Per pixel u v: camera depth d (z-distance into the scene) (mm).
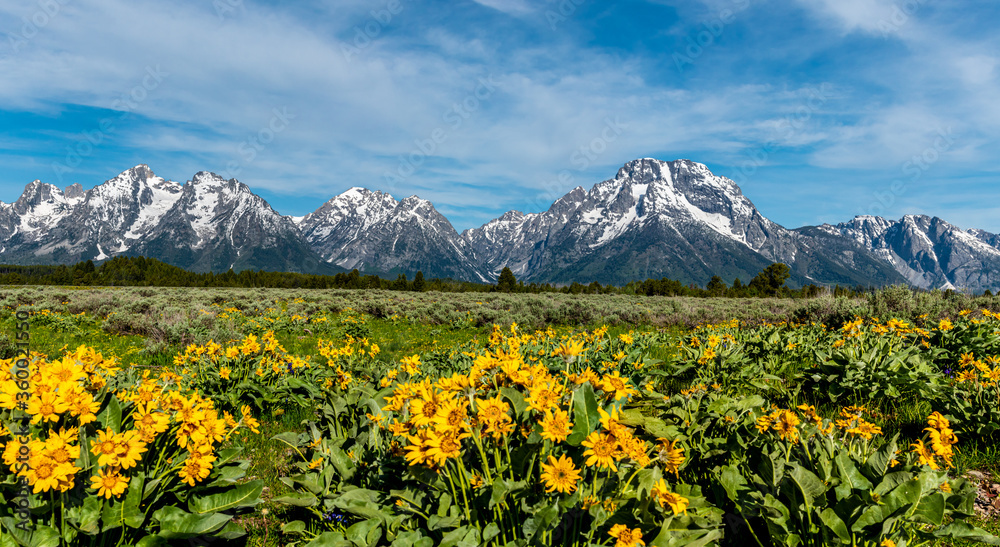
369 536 2301
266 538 2896
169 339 10930
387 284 72125
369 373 5191
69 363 2354
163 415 2322
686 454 3105
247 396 5395
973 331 6387
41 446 1940
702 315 17219
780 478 2521
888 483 2348
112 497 2283
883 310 10562
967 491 2338
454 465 2254
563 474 1915
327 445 3262
